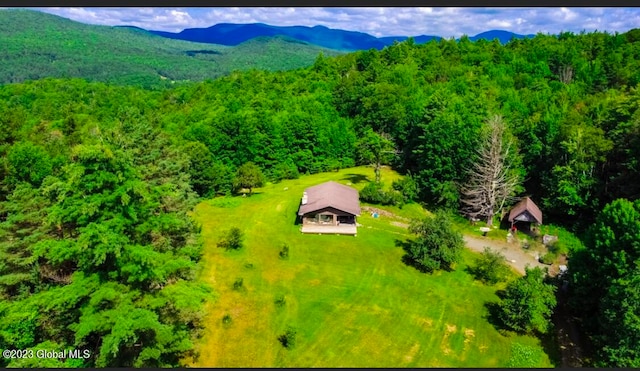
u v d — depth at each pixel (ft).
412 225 163.02
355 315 128.98
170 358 104.94
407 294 141.18
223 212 204.74
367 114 308.40
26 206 112.37
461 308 135.54
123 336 75.31
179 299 87.10
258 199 223.10
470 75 371.15
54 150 172.86
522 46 442.09
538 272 129.80
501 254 173.06
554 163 211.20
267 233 180.14
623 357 103.86
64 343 85.56
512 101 289.33
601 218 129.80
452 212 208.03
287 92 389.39
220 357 109.91
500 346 119.96
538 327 121.70
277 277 147.33
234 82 451.12
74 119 240.94
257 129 266.98
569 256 144.77
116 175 84.07
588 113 236.84
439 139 214.28
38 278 102.01
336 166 278.26
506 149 202.49
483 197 197.57
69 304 81.51
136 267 82.84
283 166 265.75
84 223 82.89
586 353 118.62
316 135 277.23
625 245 119.85
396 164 266.57
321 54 472.44
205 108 358.02
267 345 115.24
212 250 164.04
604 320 113.50
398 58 428.56
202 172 221.25
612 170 196.13
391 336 121.29
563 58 385.70
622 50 387.34
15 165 144.87
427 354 115.44
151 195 93.15
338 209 179.32
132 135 158.30
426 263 152.46
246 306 130.52
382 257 163.12
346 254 164.14
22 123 202.39
